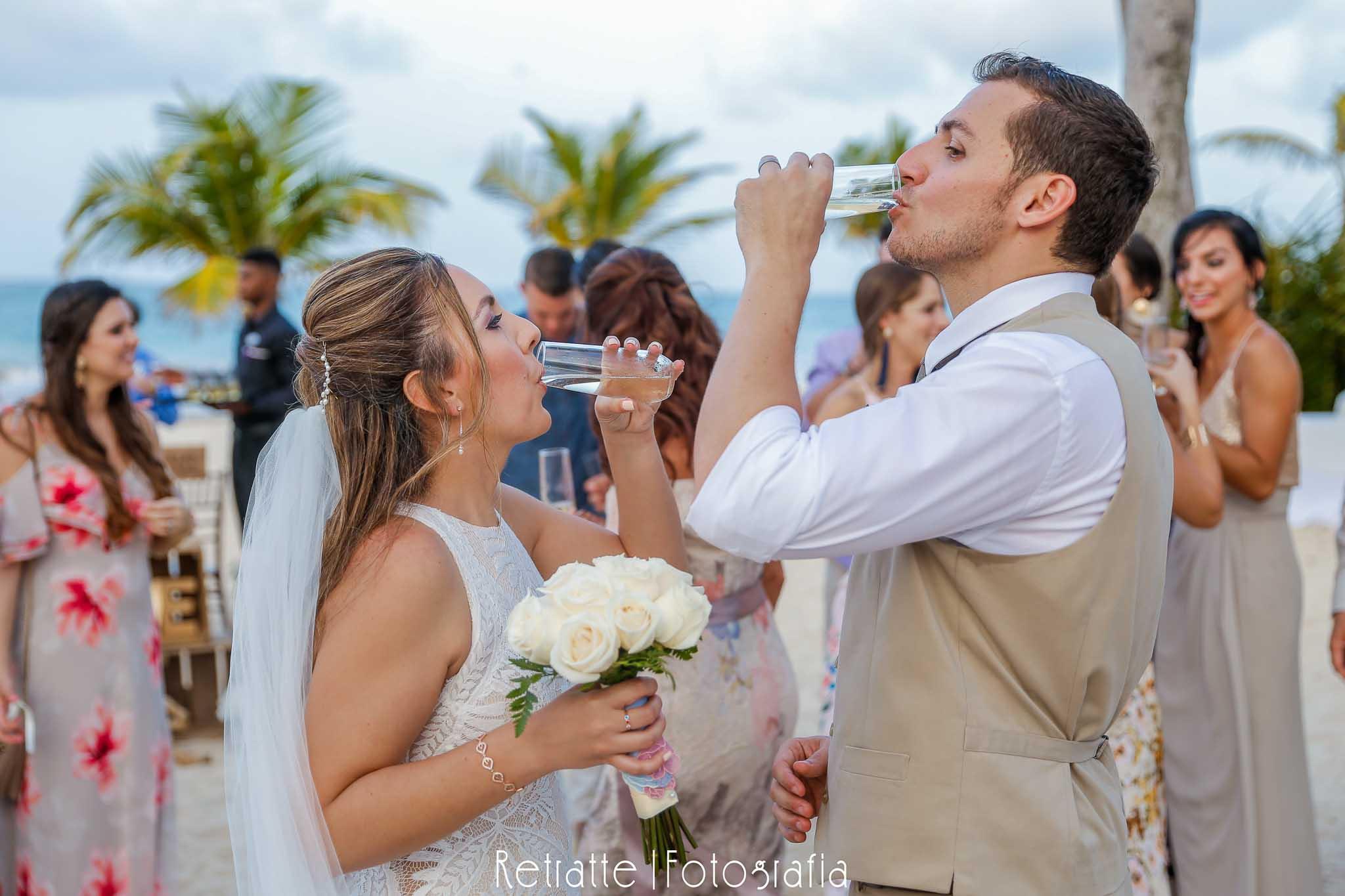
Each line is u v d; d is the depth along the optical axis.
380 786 1.52
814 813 1.87
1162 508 1.56
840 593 3.07
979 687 1.52
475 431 1.69
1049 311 1.57
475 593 1.65
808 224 1.53
